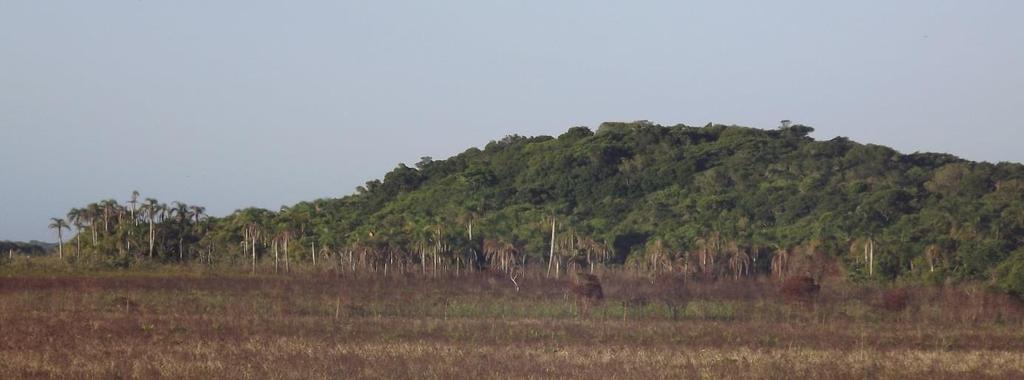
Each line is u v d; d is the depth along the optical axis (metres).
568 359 183.00
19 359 170.50
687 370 171.62
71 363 168.00
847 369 177.00
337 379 155.12
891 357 194.62
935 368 180.50
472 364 173.25
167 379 154.50
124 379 154.88
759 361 184.75
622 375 164.88
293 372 161.00
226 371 161.50
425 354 186.25
